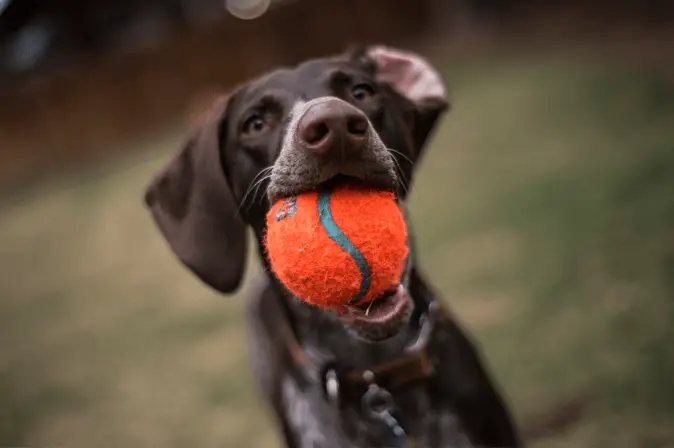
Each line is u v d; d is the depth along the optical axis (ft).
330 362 7.91
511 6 53.26
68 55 59.36
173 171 8.40
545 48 41.96
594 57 33.76
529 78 35.58
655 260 12.87
